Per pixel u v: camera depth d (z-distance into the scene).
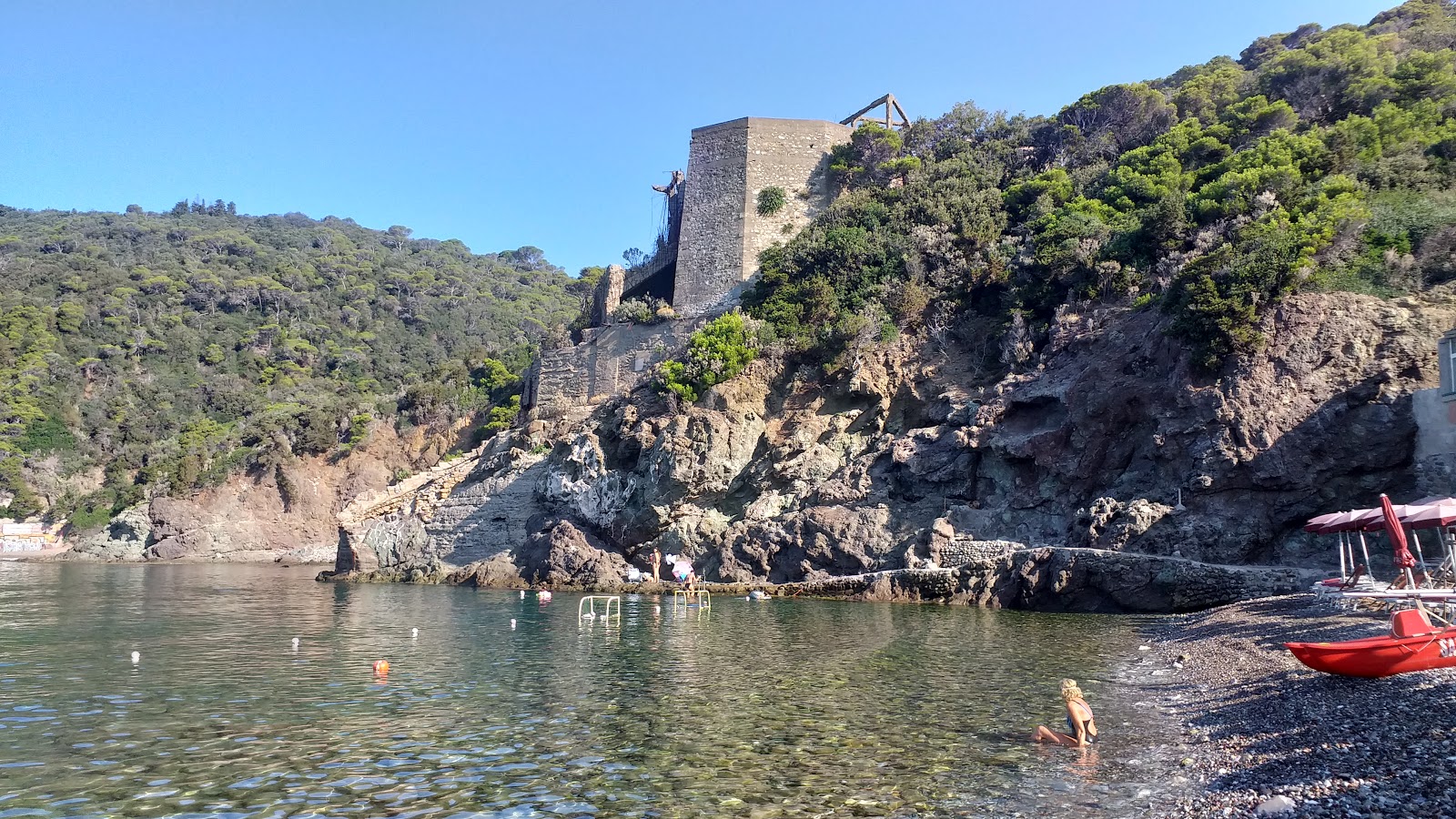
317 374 151.00
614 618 37.66
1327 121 60.75
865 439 54.19
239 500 99.44
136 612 40.91
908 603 43.06
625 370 74.44
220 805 12.91
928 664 24.98
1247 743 15.08
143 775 14.32
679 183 91.25
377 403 110.62
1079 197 61.09
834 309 60.47
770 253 71.69
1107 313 48.94
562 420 73.25
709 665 25.19
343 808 12.83
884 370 55.78
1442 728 13.51
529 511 63.69
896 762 15.15
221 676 23.58
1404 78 60.00
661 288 85.44
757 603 43.72
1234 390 38.91
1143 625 33.16
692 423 55.91
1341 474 36.53
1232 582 34.91
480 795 13.43
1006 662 25.33
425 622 37.19
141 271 166.50
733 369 58.47
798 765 14.97
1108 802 12.81
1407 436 35.56
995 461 46.94
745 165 77.88
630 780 14.20
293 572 77.31
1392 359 36.91
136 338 147.00
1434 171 47.78
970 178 69.19
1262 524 37.19
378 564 67.50
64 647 28.97
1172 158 60.91
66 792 13.46
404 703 20.02
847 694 20.86
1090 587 38.62
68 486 116.69
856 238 64.69
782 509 53.12
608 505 58.47
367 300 176.50
